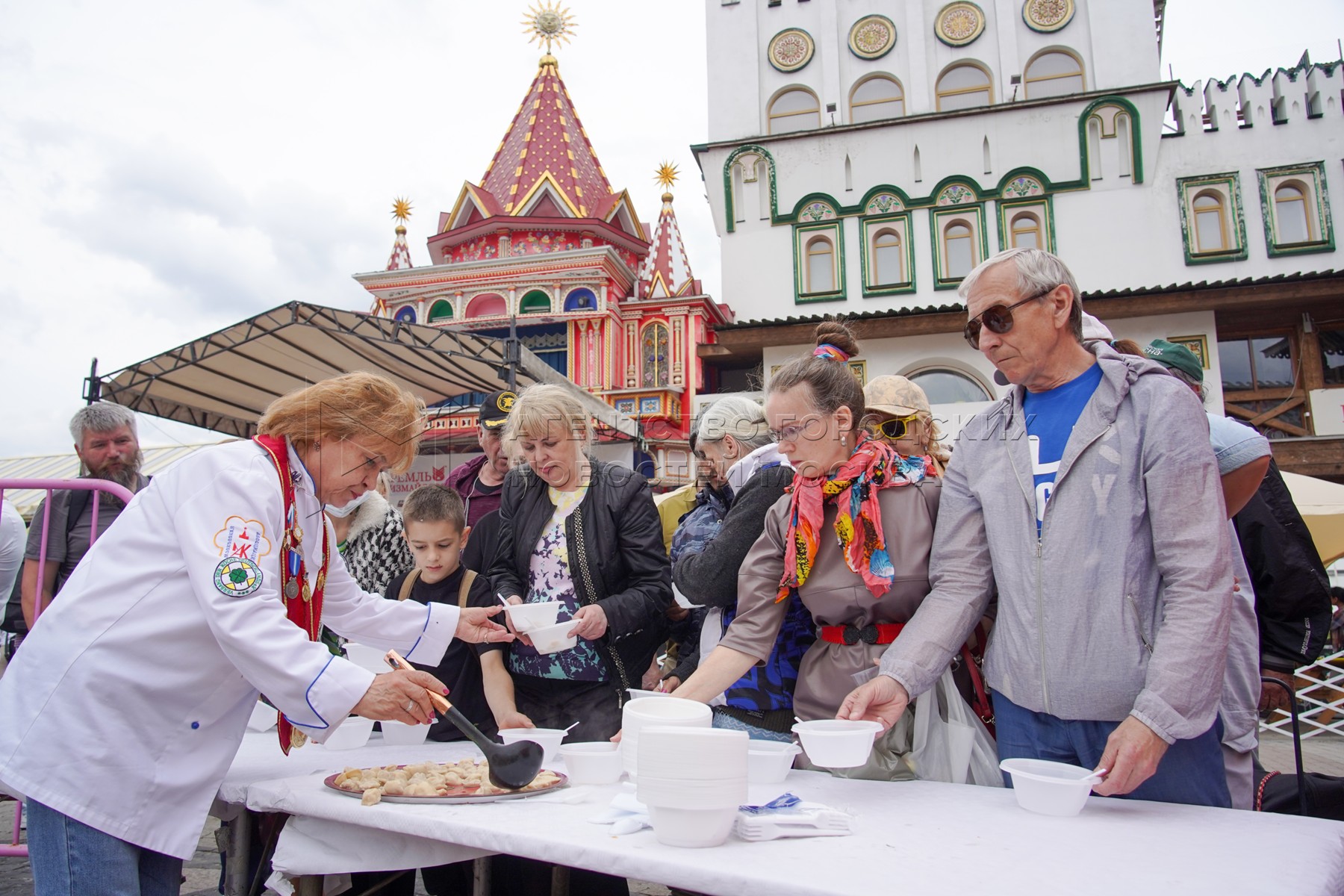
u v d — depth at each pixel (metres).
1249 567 2.72
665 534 3.85
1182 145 16.89
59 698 1.63
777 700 2.33
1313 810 2.68
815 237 18.14
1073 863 1.24
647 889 3.64
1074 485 1.78
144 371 10.01
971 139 17.61
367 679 1.67
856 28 19.11
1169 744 1.50
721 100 19.34
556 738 2.13
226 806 1.98
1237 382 15.74
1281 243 16.33
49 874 1.58
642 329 17.86
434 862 1.62
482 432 4.44
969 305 2.01
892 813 1.54
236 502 1.72
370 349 10.89
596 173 20.75
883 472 2.05
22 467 16.44
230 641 1.63
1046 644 1.77
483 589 2.95
